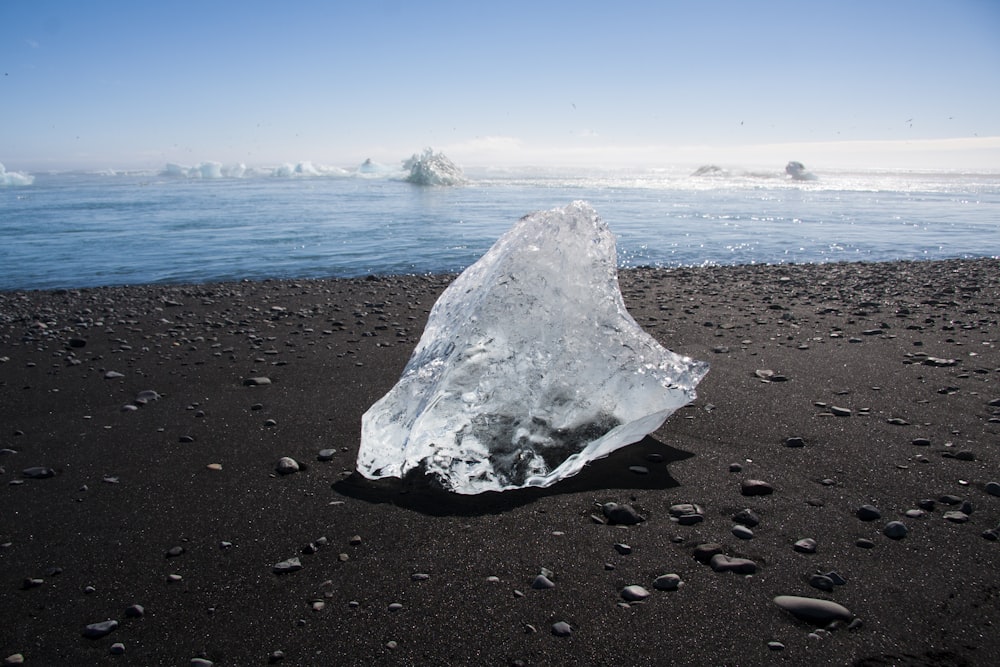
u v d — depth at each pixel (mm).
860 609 2203
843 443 3482
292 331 6410
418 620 2219
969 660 1975
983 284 8367
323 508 2980
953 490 2969
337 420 4051
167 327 6672
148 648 2131
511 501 3006
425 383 3377
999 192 26641
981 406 3932
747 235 14602
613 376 3350
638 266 10984
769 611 2207
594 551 2584
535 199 24328
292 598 2355
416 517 2885
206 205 22656
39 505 3062
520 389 3242
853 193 26703
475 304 3469
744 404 4078
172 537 2777
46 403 4449
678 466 3301
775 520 2768
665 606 2244
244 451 3623
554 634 2131
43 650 2129
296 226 16406
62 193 30547
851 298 7602
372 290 8750
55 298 8414
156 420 4098
